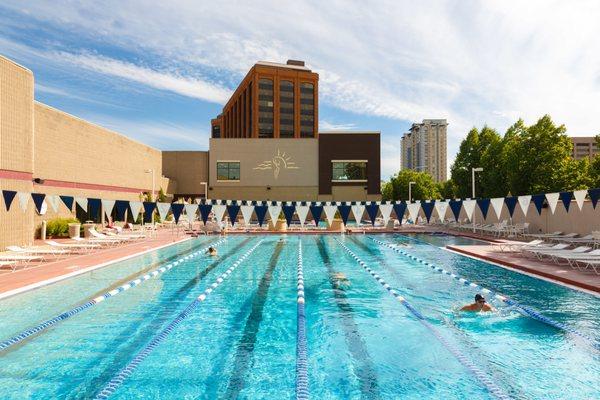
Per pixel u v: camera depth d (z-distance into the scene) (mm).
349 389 5055
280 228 28094
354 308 8734
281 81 80812
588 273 11180
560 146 27188
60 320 7723
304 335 7023
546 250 13578
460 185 37812
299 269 13500
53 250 14508
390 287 10680
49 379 5293
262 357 6062
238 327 7449
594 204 10047
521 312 8250
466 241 22094
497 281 11086
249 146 43719
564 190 26672
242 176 43625
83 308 8516
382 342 6688
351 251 18125
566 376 5383
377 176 43875
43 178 21750
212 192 43531
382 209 13812
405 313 8328
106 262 13875
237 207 13945
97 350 6289
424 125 163250
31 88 17531
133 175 35438
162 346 6477
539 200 11500
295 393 4949
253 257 16328
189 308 8648
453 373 5500
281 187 43750
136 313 8250
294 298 9594
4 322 7539
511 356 6074
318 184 43750
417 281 11430
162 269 13180
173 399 4781
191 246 20062
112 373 5488
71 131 24875
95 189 28141
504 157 32656
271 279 11828
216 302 9227
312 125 82375
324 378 5363
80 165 26016
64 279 11133
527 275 11719
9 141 15969
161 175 44250
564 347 6410
